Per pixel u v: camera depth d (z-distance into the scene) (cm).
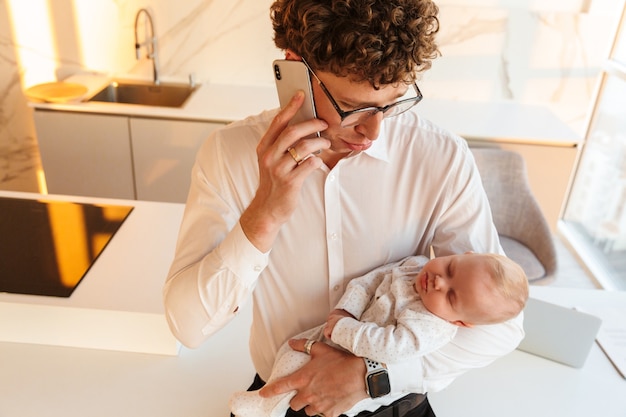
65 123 286
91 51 323
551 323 144
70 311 136
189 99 304
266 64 327
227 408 130
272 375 110
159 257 158
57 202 184
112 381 134
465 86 330
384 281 111
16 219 172
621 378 143
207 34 319
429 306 105
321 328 112
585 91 328
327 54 78
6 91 332
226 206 105
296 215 106
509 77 326
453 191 106
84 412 125
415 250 116
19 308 136
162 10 312
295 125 84
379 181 105
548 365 146
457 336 107
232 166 104
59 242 161
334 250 108
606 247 327
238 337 151
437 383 108
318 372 104
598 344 154
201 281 98
